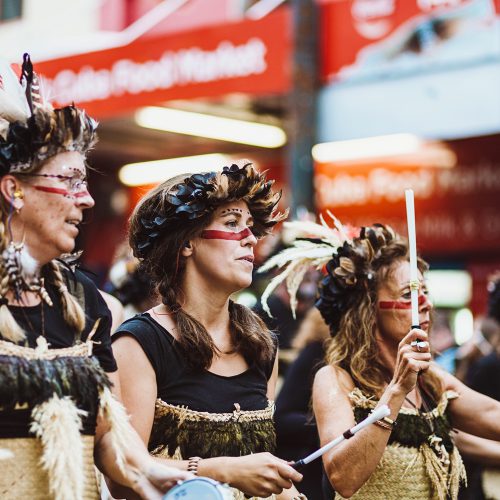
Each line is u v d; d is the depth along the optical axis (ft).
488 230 57.36
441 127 44.83
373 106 46.26
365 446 20.04
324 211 62.39
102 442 17.20
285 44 47.29
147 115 62.49
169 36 50.96
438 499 21.21
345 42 46.26
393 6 45.19
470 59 43.60
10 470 15.80
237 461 18.54
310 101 46.70
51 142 16.29
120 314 25.38
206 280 19.99
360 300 22.17
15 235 16.37
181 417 19.22
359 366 21.76
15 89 17.15
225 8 52.24
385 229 22.79
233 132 65.57
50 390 15.98
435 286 60.08
